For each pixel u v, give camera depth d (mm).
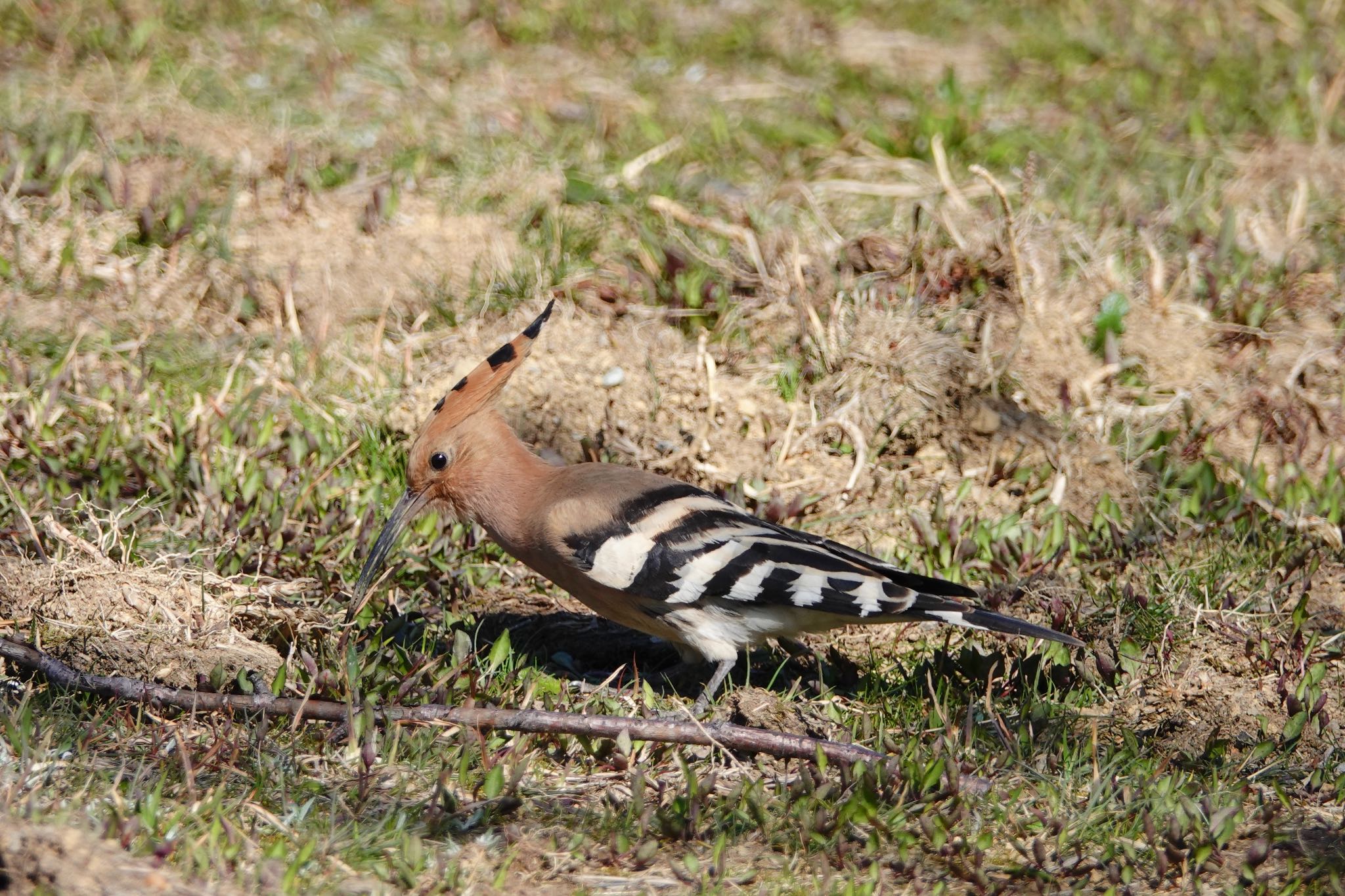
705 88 15297
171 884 6176
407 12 16172
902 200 13234
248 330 11375
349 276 11805
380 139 13477
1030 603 9242
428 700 7848
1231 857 6934
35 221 11875
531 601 9430
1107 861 6801
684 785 7363
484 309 11562
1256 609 9023
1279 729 8039
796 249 11648
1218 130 14742
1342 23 17172
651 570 8203
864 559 8312
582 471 8758
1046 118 14945
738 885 6613
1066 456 10570
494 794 7086
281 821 6816
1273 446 10773
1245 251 12523
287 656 8383
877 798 7066
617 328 11477
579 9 16500
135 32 14453
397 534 8852
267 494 9680
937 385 10969
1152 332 11438
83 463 9859
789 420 10930
